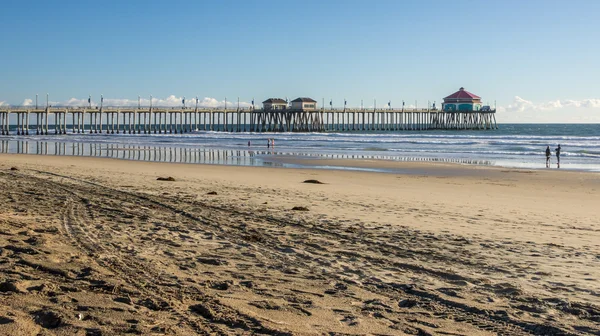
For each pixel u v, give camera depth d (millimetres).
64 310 5410
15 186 17156
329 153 53406
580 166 38844
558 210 16344
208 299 6051
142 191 17250
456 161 43656
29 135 103812
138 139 86438
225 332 5066
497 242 10461
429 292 6754
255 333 5078
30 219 10891
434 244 10094
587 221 13797
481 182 27422
